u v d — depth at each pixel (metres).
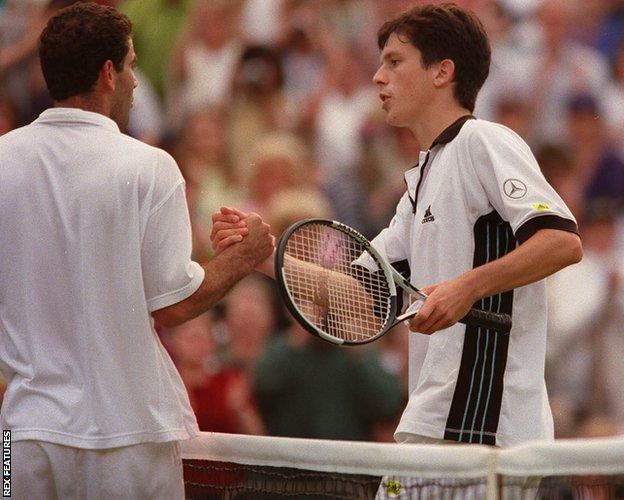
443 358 13.02
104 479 12.16
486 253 12.99
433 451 12.05
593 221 30.83
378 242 14.35
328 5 35.19
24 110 31.69
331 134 33.19
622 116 34.66
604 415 28.91
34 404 12.29
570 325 29.52
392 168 33.00
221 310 25.88
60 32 12.87
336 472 12.70
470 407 12.84
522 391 12.88
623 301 29.81
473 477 11.79
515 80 34.84
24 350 12.44
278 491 13.14
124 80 13.13
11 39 31.98
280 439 13.16
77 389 12.23
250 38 34.16
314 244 14.12
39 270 12.42
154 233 12.34
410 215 14.09
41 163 12.59
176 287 12.38
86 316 12.23
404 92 13.80
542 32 35.44
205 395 24.09
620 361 29.27
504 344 12.91
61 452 12.15
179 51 33.22
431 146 13.55
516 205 12.51
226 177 31.91
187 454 13.80
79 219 12.34
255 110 33.03
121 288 12.27
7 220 12.55
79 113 12.76
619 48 35.53
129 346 12.26
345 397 24.42
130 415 12.20
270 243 13.16
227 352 25.62
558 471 11.30
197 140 32.12
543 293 13.18
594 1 35.75
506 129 13.29
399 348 27.22
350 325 13.50
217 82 33.19
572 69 35.12
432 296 12.12
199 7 33.59
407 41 13.80
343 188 31.97
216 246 13.10
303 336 24.64
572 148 34.16
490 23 35.34
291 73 34.03
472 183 13.05
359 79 34.66
